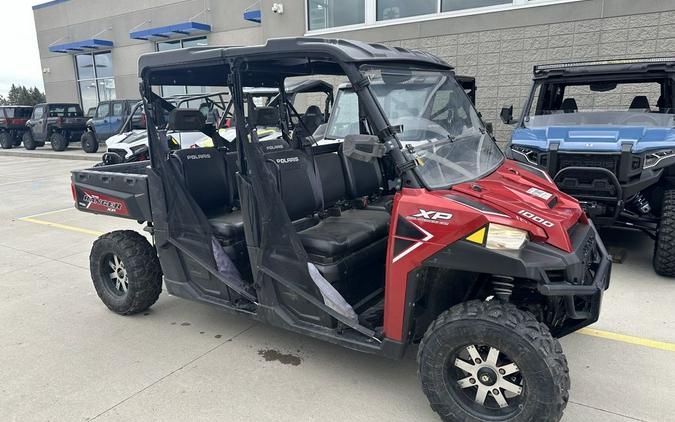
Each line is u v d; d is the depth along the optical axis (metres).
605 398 2.82
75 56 20.81
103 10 19.20
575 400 2.81
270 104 4.19
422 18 9.04
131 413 2.79
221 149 4.04
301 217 3.41
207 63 3.08
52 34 21.27
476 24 8.52
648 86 5.77
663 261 4.41
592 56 7.67
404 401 2.86
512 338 2.31
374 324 2.93
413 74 3.01
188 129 3.73
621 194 4.56
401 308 2.58
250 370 3.21
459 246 2.38
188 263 3.60
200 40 16.78
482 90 8.68
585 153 4.74
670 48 7.14
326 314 2.92
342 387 3.00
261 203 3.00
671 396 2.83
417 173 2.57
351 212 3.73
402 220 2.52
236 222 3.54
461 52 8.77
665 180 4.64
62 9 20.55
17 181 11.92
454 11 8.76
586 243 2.62
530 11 8.02
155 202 3.60
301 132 3.86
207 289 3.56
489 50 8.49
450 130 3.19
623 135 4.85
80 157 16.36
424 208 2.46
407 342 2.64
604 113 5.50
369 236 3.22
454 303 2.85
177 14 17.14
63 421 2.73
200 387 3.03
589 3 7.54
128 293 3.96
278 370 3.21
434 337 2.49
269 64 3.32
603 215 4.68
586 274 2.54
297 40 2.74
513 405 2.44
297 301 3.03
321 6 10.31
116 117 16.00
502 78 8.47
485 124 3.71
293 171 3.35
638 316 3.79
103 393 2.99
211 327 3.88
